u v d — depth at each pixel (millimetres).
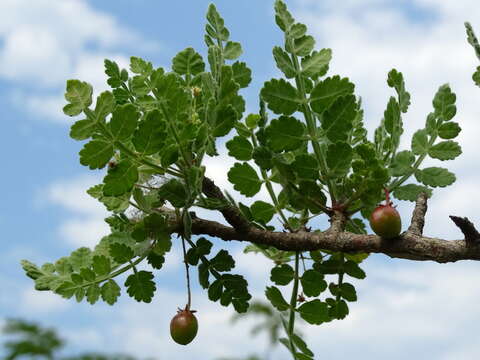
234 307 349
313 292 351
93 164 291
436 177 334
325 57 321
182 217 320
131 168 295
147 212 331
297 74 321
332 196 332
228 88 304
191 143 308
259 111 330
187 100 302
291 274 352
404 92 340
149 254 333
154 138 292
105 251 350
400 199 335
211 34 371
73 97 282
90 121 285
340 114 315
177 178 330
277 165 325
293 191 332
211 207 326
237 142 339
